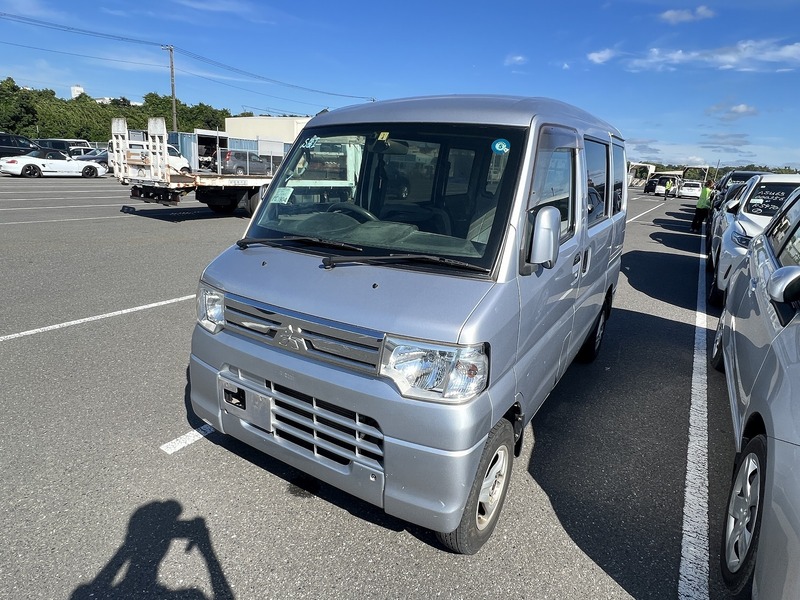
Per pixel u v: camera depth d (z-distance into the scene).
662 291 8.79
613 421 4.18
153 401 4.03
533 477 3.39
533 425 4.06
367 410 2.29
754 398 2.68
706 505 3.18
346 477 2.44
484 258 2.48
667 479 3.43
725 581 2.51
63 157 27.52
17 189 19.73
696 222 18.36
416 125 3.07
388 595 2.41
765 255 4.01
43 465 3.20
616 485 3.35
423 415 2.20
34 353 4.81
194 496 3.00
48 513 2.80
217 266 2.94
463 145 2.85
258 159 17.94
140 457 3.33
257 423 2.71
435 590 2.45
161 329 5.57
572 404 4.45
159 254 9.36
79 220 12.87
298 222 3.09
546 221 2.50
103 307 6.23
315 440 2.51
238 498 3.00
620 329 6.54
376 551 2.66
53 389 4.14
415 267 2.51
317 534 2.76
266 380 2.62
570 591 2.49
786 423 2.13
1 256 8.47
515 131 2.82
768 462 2.16
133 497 2.96
